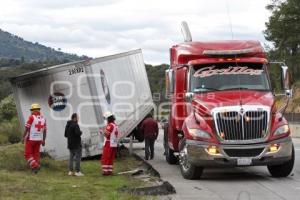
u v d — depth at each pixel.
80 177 14.15
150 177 13.91
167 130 17.75
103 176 14.45
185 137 13.23
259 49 14.38
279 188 11.89
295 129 46.12
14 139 31.80
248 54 14.39
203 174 14.61
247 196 10.77
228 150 12.61
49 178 13.59
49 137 17.97
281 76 14.12
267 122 12.73
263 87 13.92
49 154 17.91
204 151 12.70
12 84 17.80
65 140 18.06
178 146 15.46
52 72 18.16
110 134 14.77
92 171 15.63
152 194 10.93
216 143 12.64
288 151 12.87
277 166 13.62
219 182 12.94
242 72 14.08
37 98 17.97
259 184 12.54
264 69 14.20
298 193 11.20
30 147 14.52
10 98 48.97
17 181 12.36
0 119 44.72
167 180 13.38
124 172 15.32
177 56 15.15
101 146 18.45
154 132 20.05
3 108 47.72
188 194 11.08
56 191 11.15
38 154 14.71
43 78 18.06
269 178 13.63
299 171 15.13
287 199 10.48
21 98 17.84
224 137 12.66
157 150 25.89
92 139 18.44
